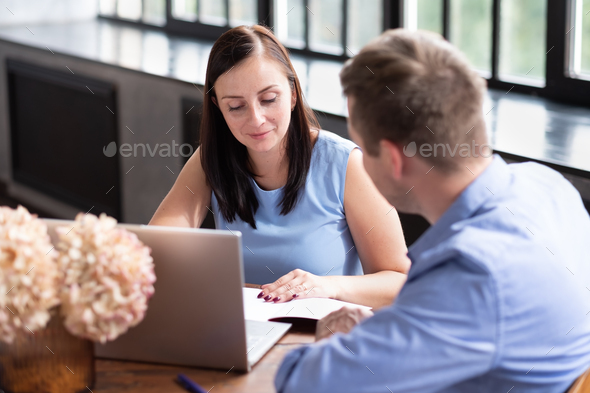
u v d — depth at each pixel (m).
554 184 0.93
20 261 0.83
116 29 4.17
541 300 0.75
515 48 2.40
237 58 1.35
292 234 1.51
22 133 4.21
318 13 3.10
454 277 0.73
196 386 0.96
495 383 0.78
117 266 0.86
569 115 2.15
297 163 1.47
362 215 1.48
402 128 0.78
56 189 4.07
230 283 0.96
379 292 1.36
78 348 0.92
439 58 0.79
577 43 2.23
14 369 0.91
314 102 2.43
